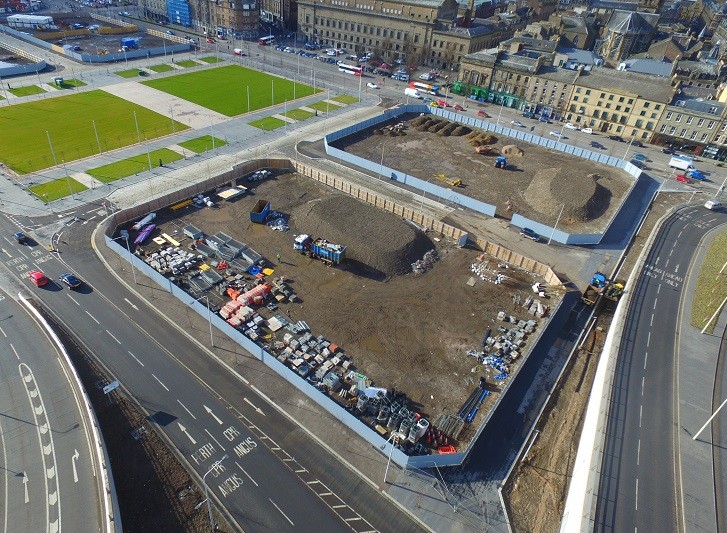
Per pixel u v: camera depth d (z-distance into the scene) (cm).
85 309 6512
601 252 8725
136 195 9175
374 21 19275
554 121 14888
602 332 6969
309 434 5209
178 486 4600
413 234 8188
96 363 5766
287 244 8112
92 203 8794
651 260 8344
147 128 12006
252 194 9538
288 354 6041
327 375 5753
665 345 6531
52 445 4809
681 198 10819
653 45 18462
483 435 5328
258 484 4697
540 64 14850
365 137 12512
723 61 16888
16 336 6003
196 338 6225
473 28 18275
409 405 5559
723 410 5688
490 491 4812
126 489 4519
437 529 4469
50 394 5319
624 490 4716
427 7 18075
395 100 15575
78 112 12544
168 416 5250
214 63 17762
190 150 11119
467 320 6888
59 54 16912
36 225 8075
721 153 12744
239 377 5762
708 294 7531
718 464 5075
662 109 13150
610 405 5588
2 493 4391
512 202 10019
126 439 4962
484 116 14825
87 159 10288
